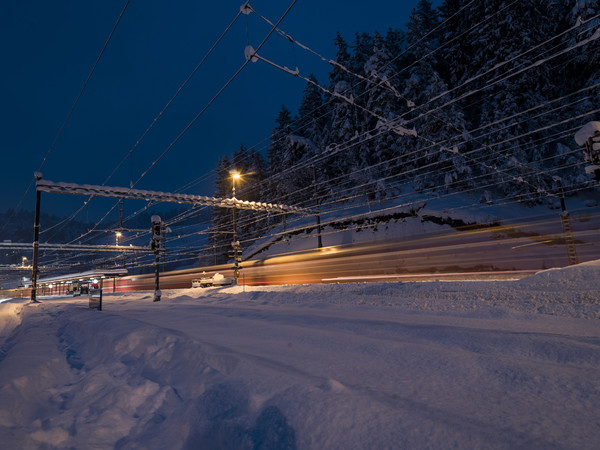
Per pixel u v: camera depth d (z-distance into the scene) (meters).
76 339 7.64
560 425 2.16
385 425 2.17
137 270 92.50
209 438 2.46
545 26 35.00
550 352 4.00
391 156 44.28
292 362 4.08
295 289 18.11
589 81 32.00
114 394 3.63
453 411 2.43
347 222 42.16
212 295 21.52
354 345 4.84
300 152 51.59
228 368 3.74
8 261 127.38
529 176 31.72
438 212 34.16
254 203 27.05
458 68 41.97
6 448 2.57
